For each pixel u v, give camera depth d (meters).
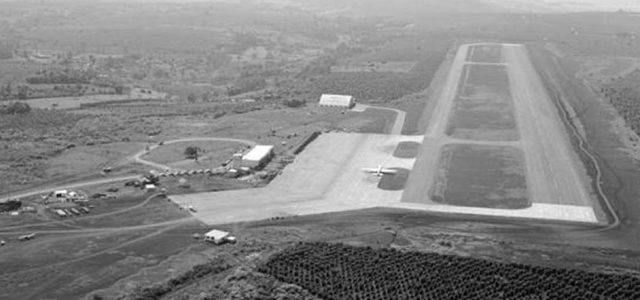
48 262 124.69
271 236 137.62
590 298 113.69
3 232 137.25
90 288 115.38
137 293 113.00
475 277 119.88
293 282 117.62
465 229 142.75
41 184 165.00
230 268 123.75
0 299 111.38
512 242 136.00
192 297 112.31
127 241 134.25
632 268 125.31
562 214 150.75
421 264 124.44
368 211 152.62
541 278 120.06
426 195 162.25
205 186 165.38
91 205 152.12
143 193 160.00
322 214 150.38
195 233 138.50
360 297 112.56
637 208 154.50
